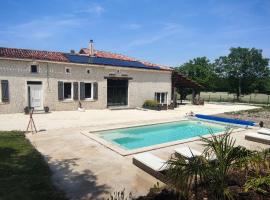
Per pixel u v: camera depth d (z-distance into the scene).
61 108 19.39
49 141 9.50
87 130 11.77
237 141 10.46
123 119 16.23
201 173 3.67
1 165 6.41
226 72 55.88
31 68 17.73
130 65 23.33
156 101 23.89
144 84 24.53
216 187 3.77
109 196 4.90
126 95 23.81
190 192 3.96
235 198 4.12
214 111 23.38
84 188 5.26
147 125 14.12
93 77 20.86
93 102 21.11
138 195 4.95
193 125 15.88
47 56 19.33
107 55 27.67
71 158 7.41
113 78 22.11
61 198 4.71
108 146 8.72
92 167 6.64
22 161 6.80
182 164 3.84
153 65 26.97
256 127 13.82
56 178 5.79
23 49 19.98
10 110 17.09
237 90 55.00
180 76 27.72
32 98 18.08
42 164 6.62
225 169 3.88
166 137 12.58
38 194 4.80
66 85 19.84
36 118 15.41
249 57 52.88
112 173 6.20
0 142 8.84
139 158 6.74
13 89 17.08
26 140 9.48
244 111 23.59
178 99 40.12
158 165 6.12
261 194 4.31
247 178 4.60
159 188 4.76
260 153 4.70
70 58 20.62
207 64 49.69
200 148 8.94
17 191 4.88
